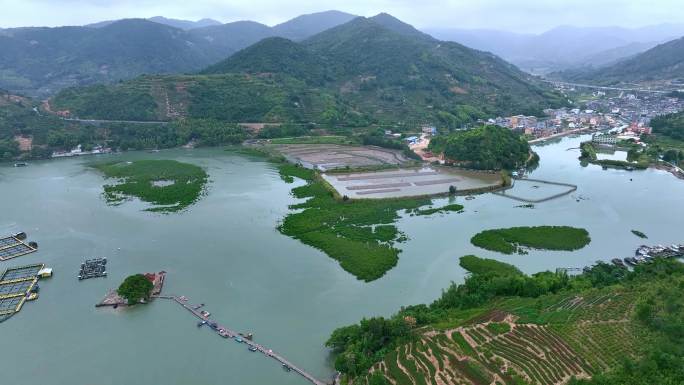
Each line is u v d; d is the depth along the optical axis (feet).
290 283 486.38
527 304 422.41
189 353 376.27
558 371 330.95
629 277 474.08
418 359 347.15
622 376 316.19
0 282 484.33
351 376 336.08
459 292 443.32
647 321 383.65
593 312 403.54
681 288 426.51
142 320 423.23
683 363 322.55
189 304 445.78
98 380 345.31
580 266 522.88
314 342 387.34
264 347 381.40
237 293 466.29
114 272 509.35
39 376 350.02
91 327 412.57
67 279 495.41
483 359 345.31
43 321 421.18
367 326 375.86
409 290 471.62
